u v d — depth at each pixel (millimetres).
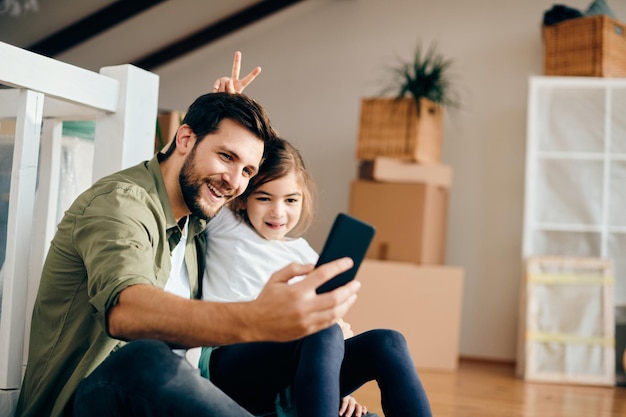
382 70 4695
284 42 4879
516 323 4391
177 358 1195
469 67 4547
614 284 3959
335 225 1180
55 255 1336
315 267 1166
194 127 1437
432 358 3930
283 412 1416
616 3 4355
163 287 1399
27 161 1456
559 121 4082
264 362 1447
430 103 4082
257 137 1438
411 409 1378
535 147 4090
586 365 3844
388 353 1429
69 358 1332
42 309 1368
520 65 4480
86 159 1992
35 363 1361
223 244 1717
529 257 3998
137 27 4973
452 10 4602
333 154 4742
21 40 4855
